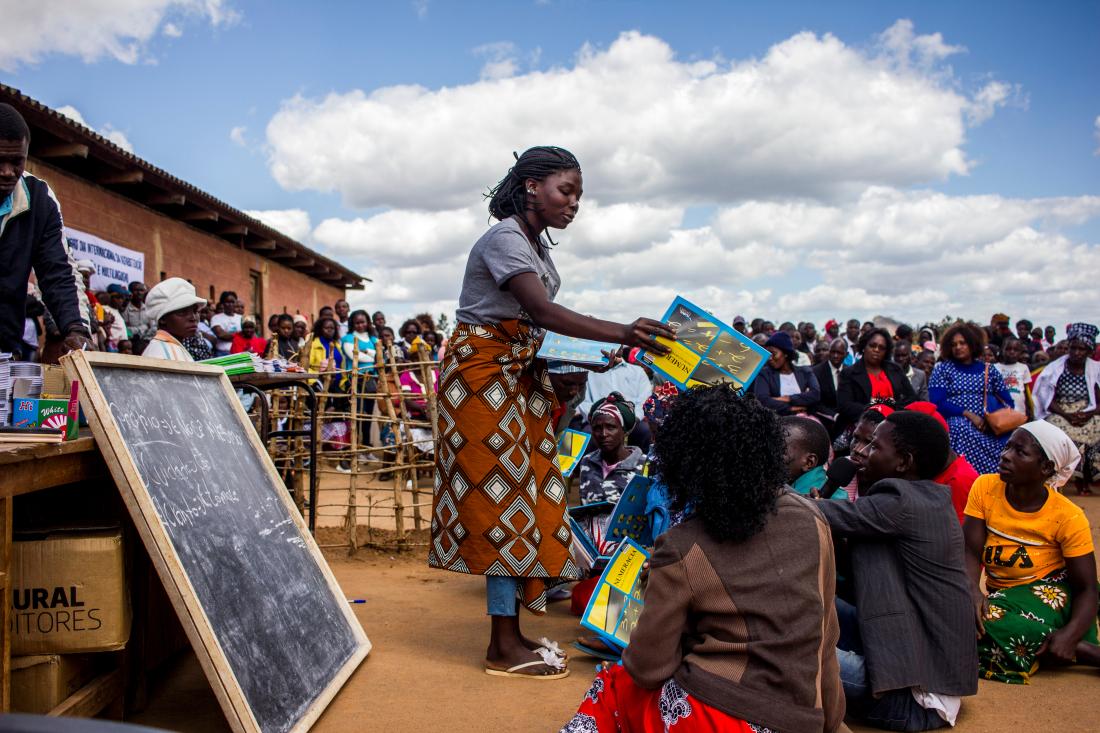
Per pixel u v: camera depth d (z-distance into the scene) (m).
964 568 3.38
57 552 2.70
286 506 3.85
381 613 4.71
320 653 3.35
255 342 11.75
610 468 5.16
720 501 2.16
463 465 3.57
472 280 3.67
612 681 2.46
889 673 3.22
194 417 3.40
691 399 2.28
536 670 3.62
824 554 2.25
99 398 2.67
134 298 12.05
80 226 13.52
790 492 2.34
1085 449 10.55
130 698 3.20
